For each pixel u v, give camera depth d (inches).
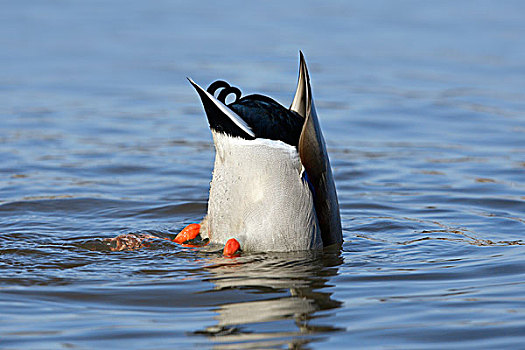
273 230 392.8
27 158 633.6
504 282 358.9
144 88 927.0
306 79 384.5
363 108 840.9
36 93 886.4
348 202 526.3
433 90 922.7
